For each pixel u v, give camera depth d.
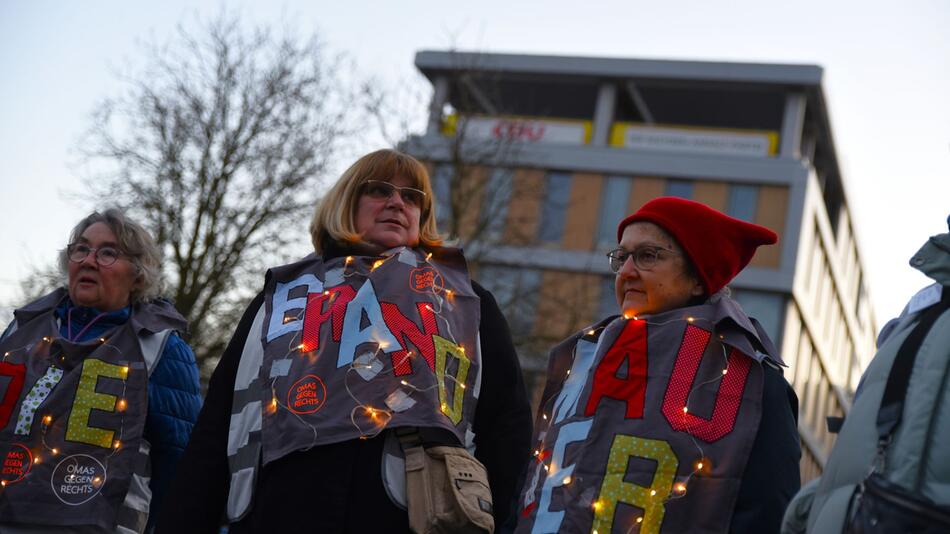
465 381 3.86
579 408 3.63
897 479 2.69
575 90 43.09
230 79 19.23
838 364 53.94
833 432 3.25
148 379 4.75
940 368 2.74
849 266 54.09
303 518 3.56
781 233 40.31
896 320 3.09
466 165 22.20
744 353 3.54
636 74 41.50
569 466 3.54
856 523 2.73
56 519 4.54
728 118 44.16
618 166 41.03
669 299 3.76
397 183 4.16
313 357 3.79
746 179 40.72
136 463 4.68
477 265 22.31
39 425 4.63
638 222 3.83
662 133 41.81
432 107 21.00
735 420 3.45
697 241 3.75
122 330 4.82
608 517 3.41
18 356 4.77
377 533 3.57
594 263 38.00
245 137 19.03
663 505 3.39
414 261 4.04
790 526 3.06
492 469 3.85
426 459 3.63
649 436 3.47
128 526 4.62
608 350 3.67
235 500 3.74
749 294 40.53
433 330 3.87
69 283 4.91
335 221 4.11
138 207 18.23
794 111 40.84
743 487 3.37
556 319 23.62
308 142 19.42
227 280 18.52
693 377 3.54
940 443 2.66
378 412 3.66
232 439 3.83
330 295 3.94
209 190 18.61
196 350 18.22
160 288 5.05
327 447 3.64
